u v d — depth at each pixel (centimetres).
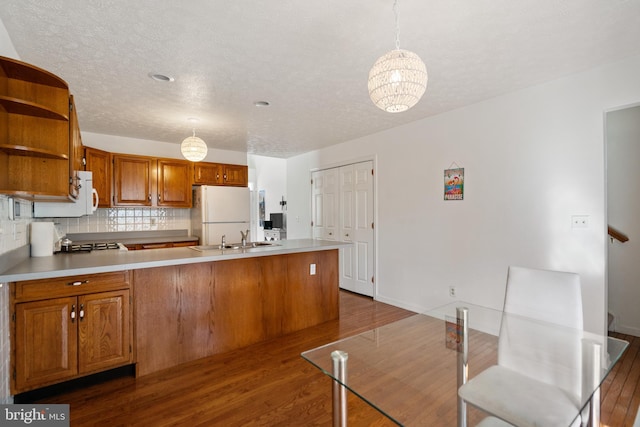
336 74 252
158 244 437
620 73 233
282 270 316
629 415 182
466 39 203
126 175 432
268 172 895
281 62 232
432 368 151
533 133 278
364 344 175
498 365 155
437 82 269
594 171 247
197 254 259
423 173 369
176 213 506
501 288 300
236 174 533
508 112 294
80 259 230
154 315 239
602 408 189
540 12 176
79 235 425
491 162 307
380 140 423
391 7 171
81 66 235
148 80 260
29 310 191
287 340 301
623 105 232
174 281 250
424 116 360
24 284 190
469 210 325
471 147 322
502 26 189
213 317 270
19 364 188
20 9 169
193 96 296
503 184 298
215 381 224
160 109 331
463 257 330
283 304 316
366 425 178
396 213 402
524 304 181
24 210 235
